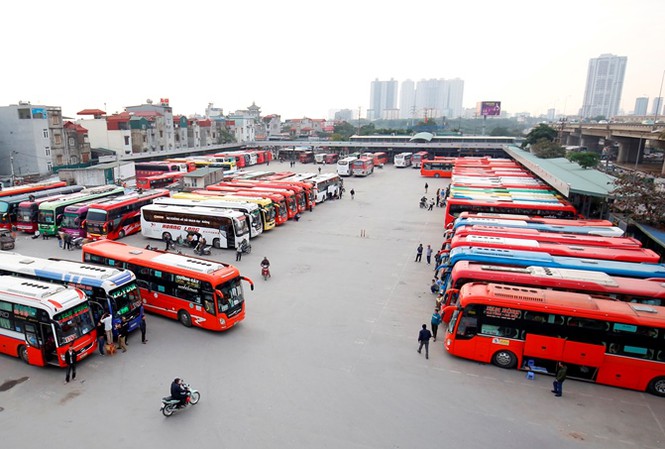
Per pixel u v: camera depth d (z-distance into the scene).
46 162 57.59
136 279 20.59
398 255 31.17
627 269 20.75
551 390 15.76
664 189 34.72
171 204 36.12
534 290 17.27
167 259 20.73
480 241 24.28
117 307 17.78
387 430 13.36
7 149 56.16
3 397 14.68
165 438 12.84
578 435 13.41
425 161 75.12
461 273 19.72
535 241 24.50
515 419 14.06
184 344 18.42
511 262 21.72
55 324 15.64
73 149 62.41
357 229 38.62
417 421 13.82
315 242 34.28
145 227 34.50
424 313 21.73
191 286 19.44
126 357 17.34
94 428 13.23
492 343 17.02
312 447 12.59
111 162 60.12
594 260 21.66
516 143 100.81
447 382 16.02
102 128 71.81
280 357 17.42
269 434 13.08
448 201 37.88
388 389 15.47
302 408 14.31
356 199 53.78
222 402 14.55
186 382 15.63
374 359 17.42
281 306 22.19
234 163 75.19
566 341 16.12
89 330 16.88
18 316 16.34
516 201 37.59
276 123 150.25
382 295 23.86
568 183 34.81
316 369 16.62
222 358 17.31
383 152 101.31
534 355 16.56
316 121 175.38
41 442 12.62
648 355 15.55
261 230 35.44
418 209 47.81
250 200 36.88
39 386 15.33
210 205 35.06
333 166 87.69
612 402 15.17
